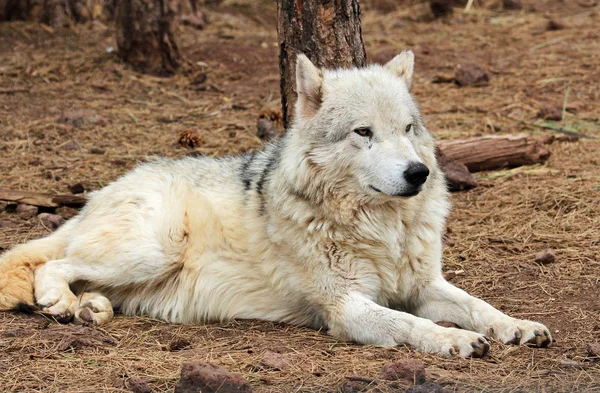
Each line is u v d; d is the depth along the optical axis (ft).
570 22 96.89
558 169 51.93
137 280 34.37
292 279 32.76
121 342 30.71
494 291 36.09
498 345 29.68
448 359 28.35
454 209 46.50
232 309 34.40
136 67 74.74
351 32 41.50
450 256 40.24
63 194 47.60
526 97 68.54
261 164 35.47
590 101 67.31
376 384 25.71
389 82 32.63
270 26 98.73
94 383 26.40
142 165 37.47
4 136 57.72
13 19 86.12
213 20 95.76
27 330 30.78
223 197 35.01
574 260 38.86
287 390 25.90
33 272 34.60
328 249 31.86
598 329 31.19
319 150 31.73
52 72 73.05
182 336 31.89
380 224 31.94
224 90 71.77
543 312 33.27
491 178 51.16
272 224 32.89
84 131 59.47
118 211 34.83
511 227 43.47
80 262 34.40
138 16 73.87
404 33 94.63
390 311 30.63
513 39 90.07
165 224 34.32
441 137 57.57
